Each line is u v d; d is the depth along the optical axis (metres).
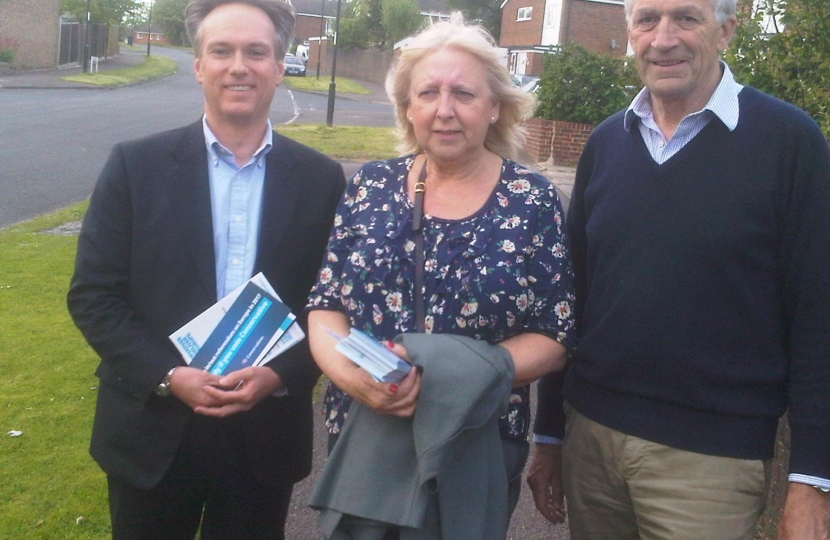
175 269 2.52
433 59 2.27
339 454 2.19
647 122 2.38
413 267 2.24
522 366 2.19
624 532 2.57
